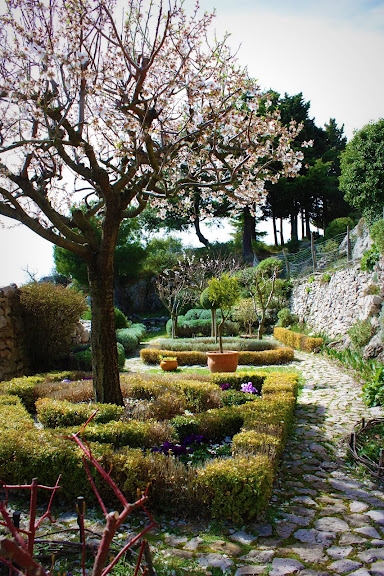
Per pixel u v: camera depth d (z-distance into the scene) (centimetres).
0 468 361
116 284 2648
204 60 527
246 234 2816
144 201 532
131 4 518
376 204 1564
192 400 651
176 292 1881
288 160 533
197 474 324
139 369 1177
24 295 966
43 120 518
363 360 951
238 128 516
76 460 344
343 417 586
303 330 1659
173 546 273
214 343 1422
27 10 493
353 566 248
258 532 291
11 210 480
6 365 885
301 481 379
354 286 1263
